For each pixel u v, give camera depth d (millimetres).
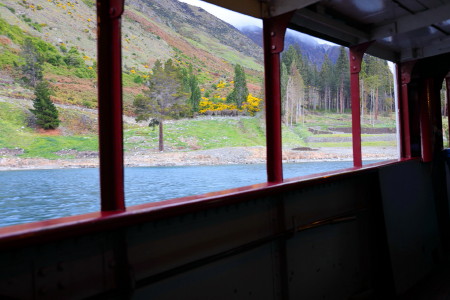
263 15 2652
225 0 2377
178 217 1740
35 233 1146
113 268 1461
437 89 4836
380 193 3303
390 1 2908
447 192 4918
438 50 4316
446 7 3078
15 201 3566
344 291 2975
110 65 1653
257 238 2223
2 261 1128
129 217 1468
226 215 2016
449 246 4633
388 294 3203
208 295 1882
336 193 3027
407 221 3625
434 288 3338
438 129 4859
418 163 4316
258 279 2207
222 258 1968
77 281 1340
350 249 3107
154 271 1618
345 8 3047
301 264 2555
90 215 1438
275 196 2393
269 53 2684
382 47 4348
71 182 4766
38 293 1221
